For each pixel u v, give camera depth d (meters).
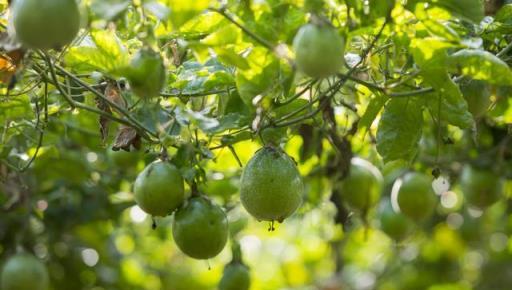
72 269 2.93
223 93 2.22
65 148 2.67
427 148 2.61
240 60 2.00
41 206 2.80
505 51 2.21
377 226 3.13
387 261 3.85
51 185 2.78
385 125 2.24
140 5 1.98
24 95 2.30
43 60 2.15
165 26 2.01
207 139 2.22
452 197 3.07
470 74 2.08
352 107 2.34
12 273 2.41
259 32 2.03
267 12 2.01
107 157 2.71
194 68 2.21
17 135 2.51
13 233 2.74
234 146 2.56
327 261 4.03
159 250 3.42
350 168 2.49
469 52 2.06
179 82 2.18
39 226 2.84
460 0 2.02
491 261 3.72
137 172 2.68
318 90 2.17
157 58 1.99
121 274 3.06
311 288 3.99
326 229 3.12
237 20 2.03
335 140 2.43
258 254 4.02
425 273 3.66
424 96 2.20
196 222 2.13
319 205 2.72
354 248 4.00
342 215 2.59
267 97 2.07
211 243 2.14
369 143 2.50
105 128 2.25
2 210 2.67
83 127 2.55
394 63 2.19
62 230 2.84
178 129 2.17
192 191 2.15
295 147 2.61
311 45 1.92
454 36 2.03
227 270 2.39
